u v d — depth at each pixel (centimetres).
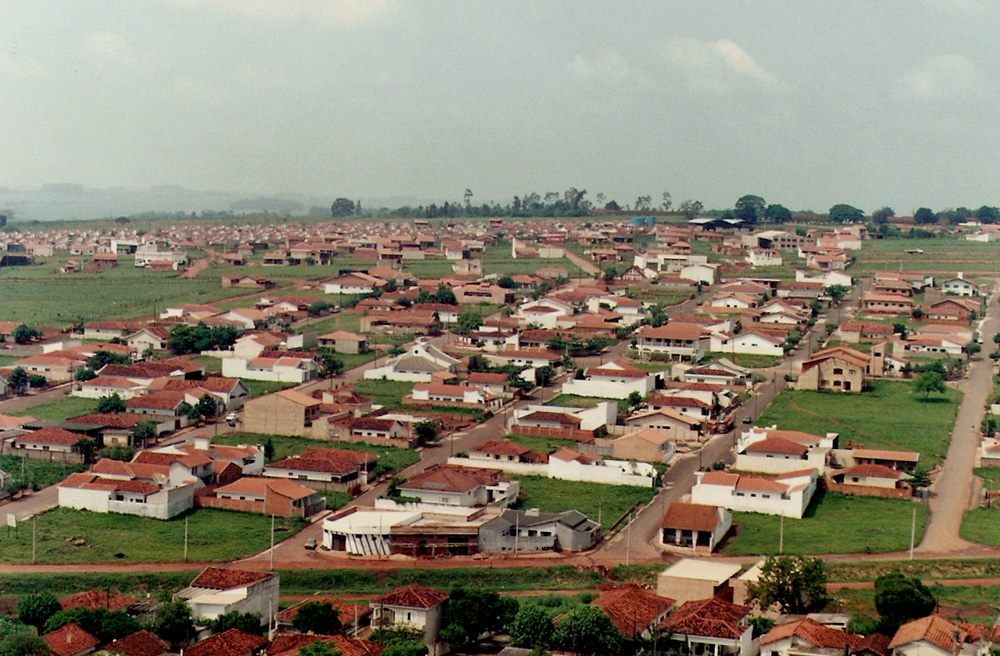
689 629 13300
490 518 18538
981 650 12600
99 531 18462
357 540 17750
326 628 14050
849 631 13825
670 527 17912
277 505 19550
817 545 17800
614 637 13312
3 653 12469
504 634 14625
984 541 18025
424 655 13275
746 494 19688
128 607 14738
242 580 15125
